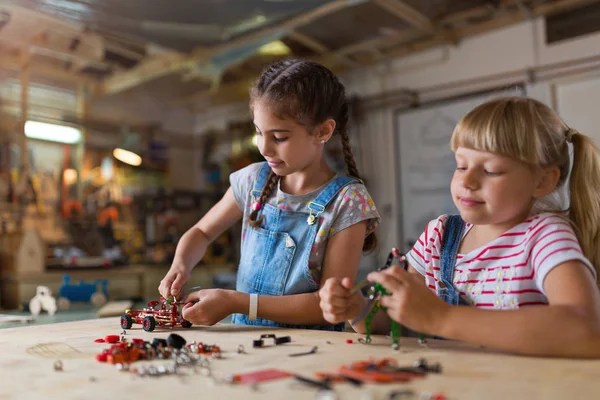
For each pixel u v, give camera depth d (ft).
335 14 11.53
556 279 2.36
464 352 2.29
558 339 2.09
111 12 10.00
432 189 13.35
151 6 9.76
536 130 2.56
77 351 2.49
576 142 2.86
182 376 1.93
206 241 4.18
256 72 14.48
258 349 2.44
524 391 1.65
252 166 4.13
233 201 4.17
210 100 17.17
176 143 17.79
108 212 13.83
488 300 2.82
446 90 13.35
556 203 2.94
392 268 2.41
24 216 11.96
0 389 1.83
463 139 2.66
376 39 12.95
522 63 12.19
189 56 12.37
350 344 2.55
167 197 14.87
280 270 3.60
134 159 14.66
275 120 3.26
